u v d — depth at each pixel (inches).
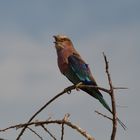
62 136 275.9
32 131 287.1
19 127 287.6
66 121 269.4
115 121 254.7
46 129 279.7
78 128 263.7
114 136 254.7
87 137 257.8
